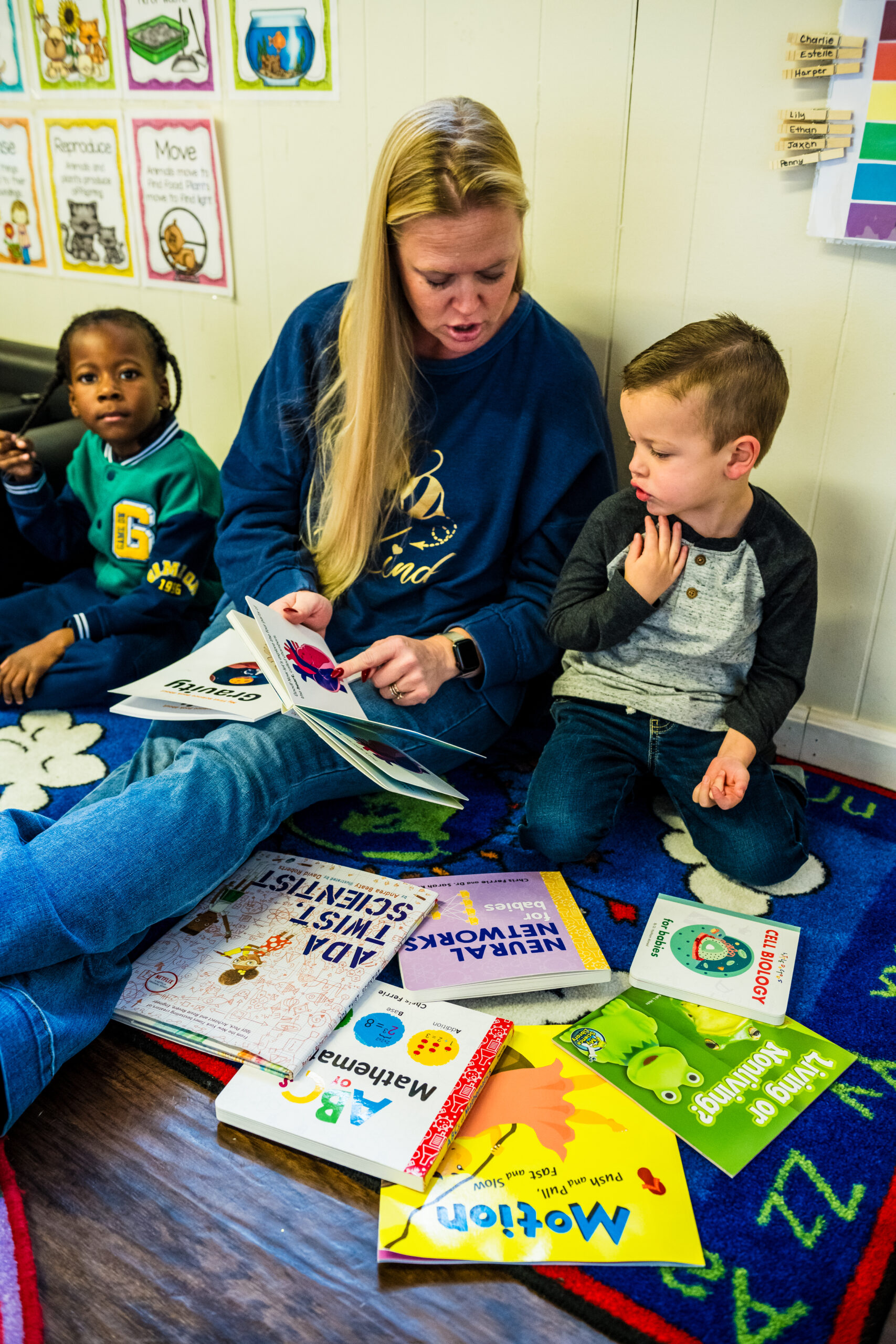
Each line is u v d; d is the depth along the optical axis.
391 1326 0.74
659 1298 0.75
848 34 1.12
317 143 1.62
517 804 1.36
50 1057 0.87
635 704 1.23
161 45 1.71
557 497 1.30
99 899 0.91
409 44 1.46
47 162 1.98
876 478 1.29
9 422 1.90
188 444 1.70
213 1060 0.96
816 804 1.38
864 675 1.40
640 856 1.27
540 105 1.39
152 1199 0.83
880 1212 0.82
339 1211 0.82
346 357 1.25
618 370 1.47
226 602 1.43
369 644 1.36
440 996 1.00
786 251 1.26
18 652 1.57
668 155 1.31
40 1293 0.76
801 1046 0.97
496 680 1.27
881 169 1.15
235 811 1.06
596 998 1.03
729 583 1.15
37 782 1.38
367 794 1.37
